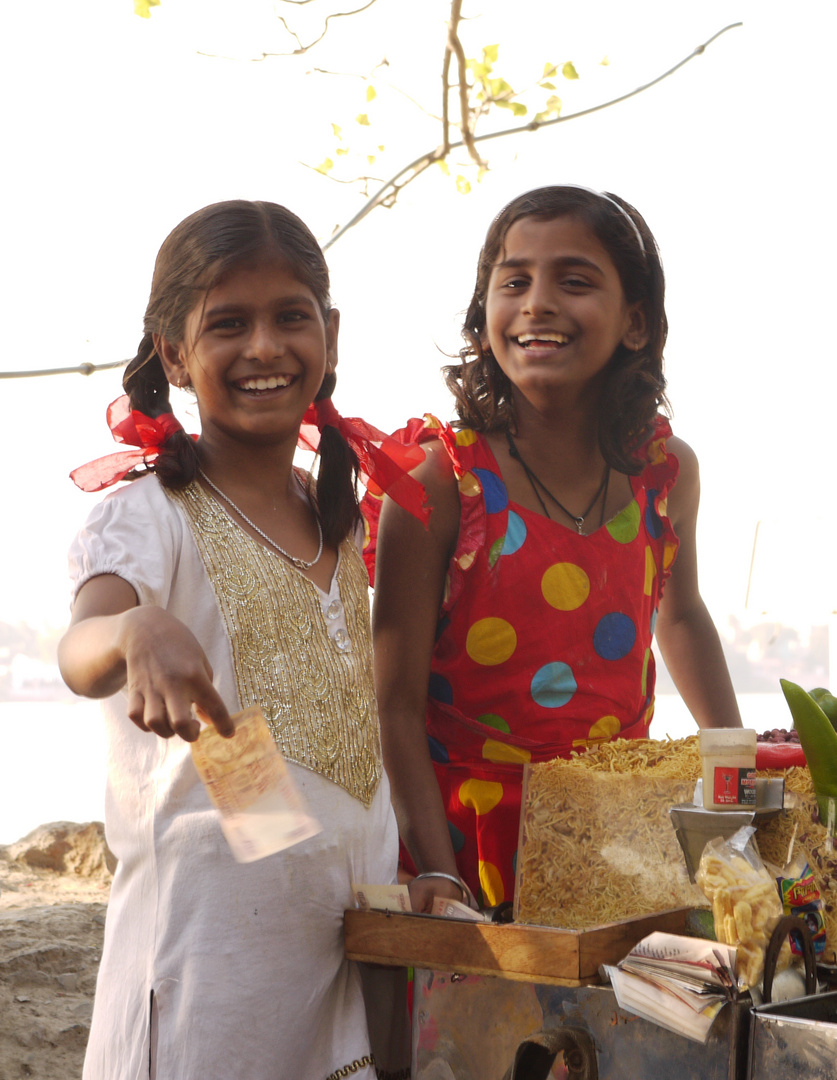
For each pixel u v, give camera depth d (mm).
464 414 2037
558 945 1342
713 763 1455
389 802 1683
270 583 1581
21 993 3059
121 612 1356
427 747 1899
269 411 1617
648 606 2059
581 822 1600
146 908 1481
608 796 1582
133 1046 1445
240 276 1597
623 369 1994
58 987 3131
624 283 1973
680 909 1466
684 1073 1268
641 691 2014
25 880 4332
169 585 1506
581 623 1934
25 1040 2768
